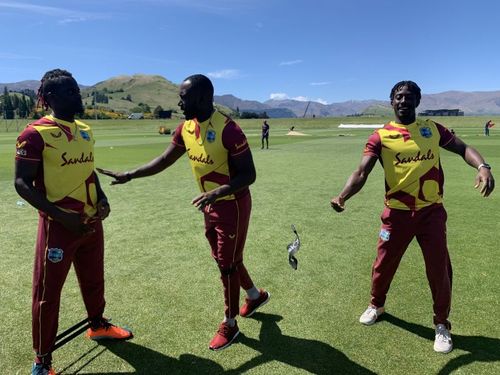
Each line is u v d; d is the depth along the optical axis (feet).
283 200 32.01
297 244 12.35
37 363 10.71
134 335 12.74
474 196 32.76
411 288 15.81
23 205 30.09
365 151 12.06
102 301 12.23
